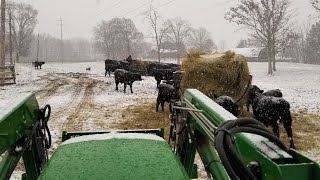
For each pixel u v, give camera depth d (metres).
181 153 4.89
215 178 3.45
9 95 20.52
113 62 38.12
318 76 35.59
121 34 89.44
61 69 56.03
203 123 3.75
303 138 10.79
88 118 13.44
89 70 52.50
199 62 13.52
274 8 42.62
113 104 17.14
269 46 42.16
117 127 11.98
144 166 2.98
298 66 53.56
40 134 4.94
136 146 3.35
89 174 2.84
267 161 2.34
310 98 19.92
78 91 22.62
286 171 2.24
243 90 13.49
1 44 28.19
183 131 4.79
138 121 13.05
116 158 3.08
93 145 3.37
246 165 2.50
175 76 14.84
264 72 42.97
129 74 21.70
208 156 3.85
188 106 4.61
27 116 4.51
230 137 2.57
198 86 13.60
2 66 27.25
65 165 2.99
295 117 14.03
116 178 2.79
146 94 21.00
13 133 3.88
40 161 4.79
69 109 15.58
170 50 75.56
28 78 34.06
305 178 2.25
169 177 2.86
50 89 23.83
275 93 14.13
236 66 13.28
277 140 2.57
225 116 3.30
